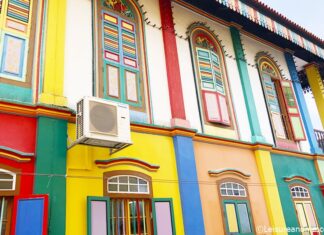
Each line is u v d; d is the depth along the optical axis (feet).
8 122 16.56
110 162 18.98
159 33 27.09
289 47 39.73
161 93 24.57
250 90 31.73
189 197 21.66
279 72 37.32
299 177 31.09
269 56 37.09
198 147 24.56
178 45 28.12
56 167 16.81
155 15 27.61
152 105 23.52
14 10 19.62
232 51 32.94
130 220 19.04
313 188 32.45
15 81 17.95
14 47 18.71
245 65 32.99
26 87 18.19
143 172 20.44
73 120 18.67
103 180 18.48
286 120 34.88
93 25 22.91
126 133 17.63
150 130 21.99
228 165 25.93
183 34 29.07
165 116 23.90
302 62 42.91
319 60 41.78
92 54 21.88
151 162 21.25
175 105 24.41
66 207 16.62
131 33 25.11
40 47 19.58
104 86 21.57
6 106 16.58
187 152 22.99
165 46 26.66
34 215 14.70
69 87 19.81
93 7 23.57
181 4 30.32
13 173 15.75
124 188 19.33
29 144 16.78
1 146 15.65
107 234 17.12
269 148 29.32
